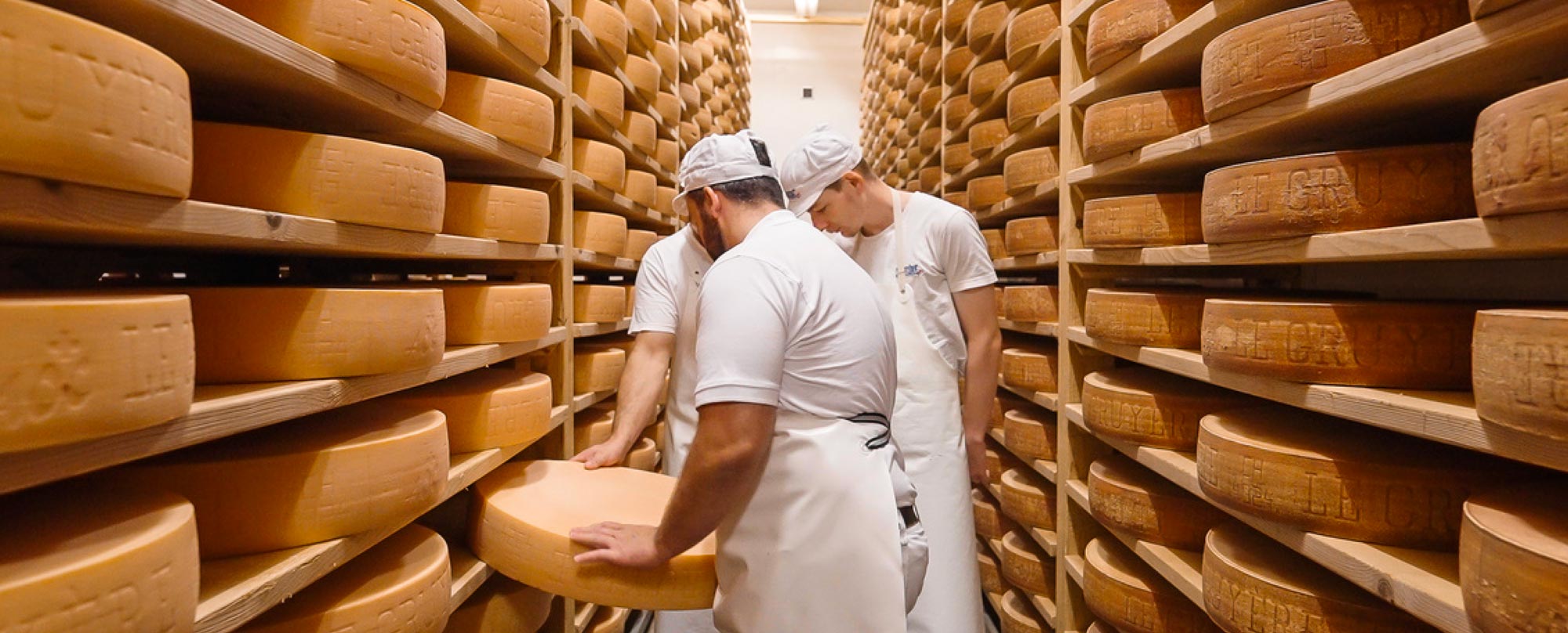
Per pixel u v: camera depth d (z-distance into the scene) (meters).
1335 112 1.05
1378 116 1.08
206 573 0.81
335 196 0.90
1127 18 1.49
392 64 0.97
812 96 7.63
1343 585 1.06
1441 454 1.02
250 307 0.88
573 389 1.92
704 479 1.02
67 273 1.02
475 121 1.35
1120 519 1.55
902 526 1.19
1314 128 1.16
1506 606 0.68
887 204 1.90
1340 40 1.01
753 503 1.11
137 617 0.59
